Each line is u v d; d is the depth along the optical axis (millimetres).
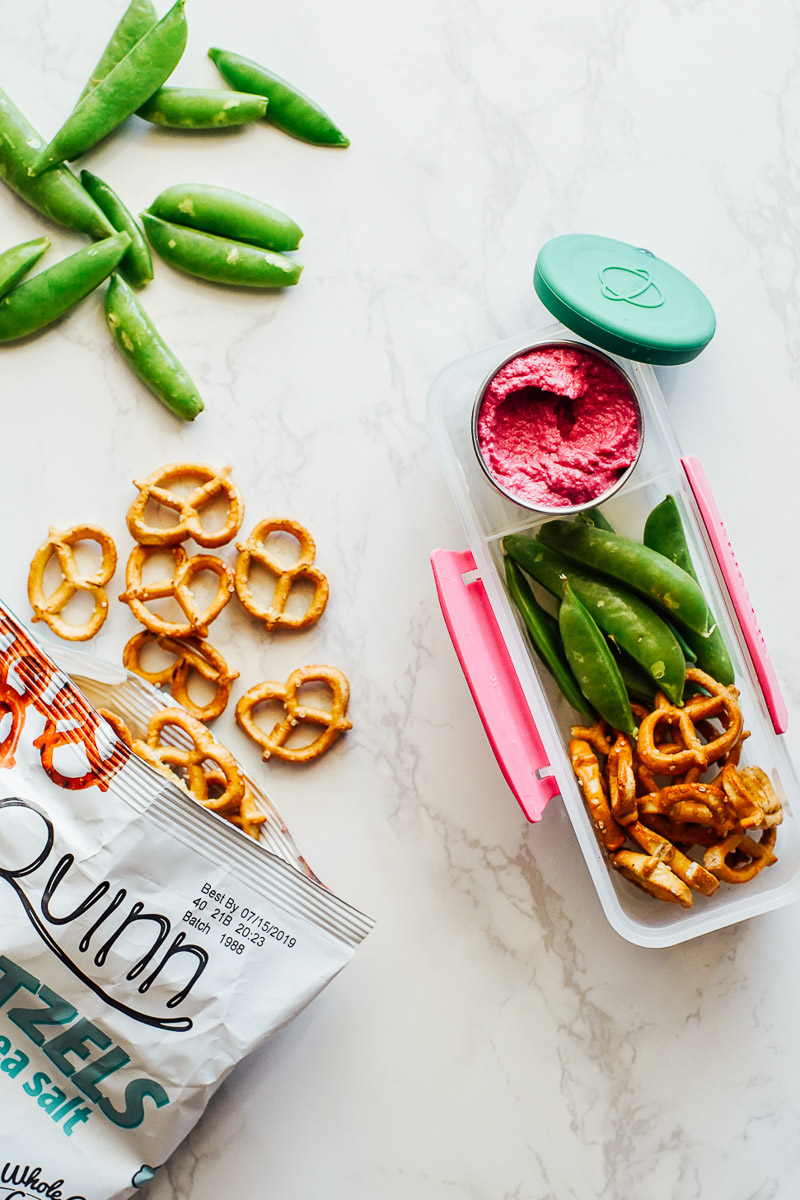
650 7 732
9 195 725
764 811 684
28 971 668
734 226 733
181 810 672
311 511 729
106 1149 680
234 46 728
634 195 732
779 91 732
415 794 726
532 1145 722
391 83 729
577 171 732
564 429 683
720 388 729
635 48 733
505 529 698
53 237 725
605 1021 726
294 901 681
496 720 674
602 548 678
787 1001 728
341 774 725
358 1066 721
